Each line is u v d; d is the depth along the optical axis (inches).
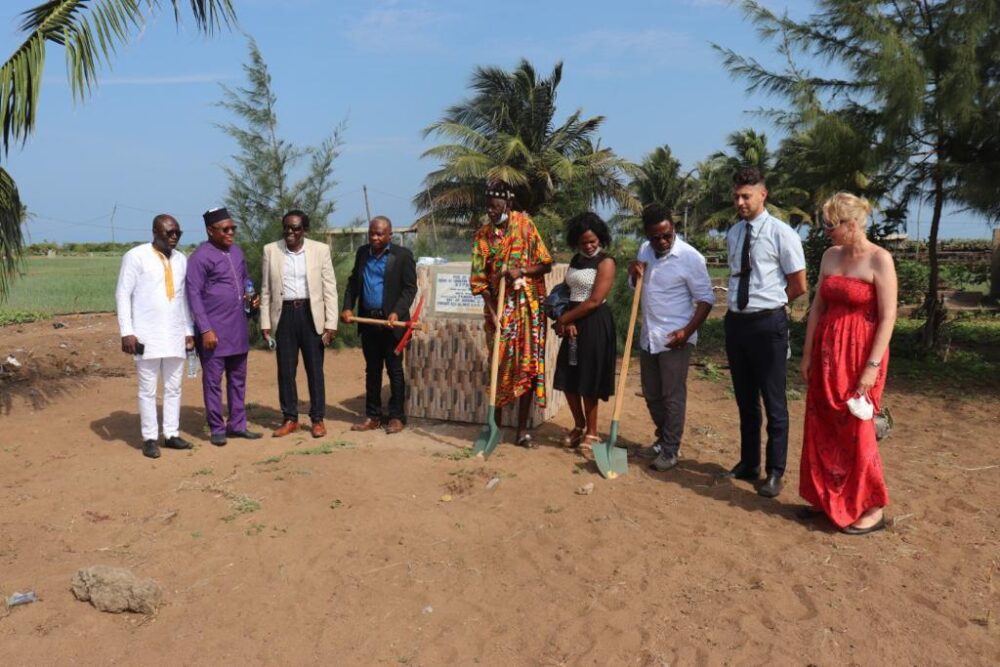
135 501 197.5
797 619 139.9
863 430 174.2
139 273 231.0
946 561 162.1
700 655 129.0
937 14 407.8
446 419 270.7
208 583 155.6
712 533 176.7
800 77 436.8
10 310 567.2
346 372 379.9
